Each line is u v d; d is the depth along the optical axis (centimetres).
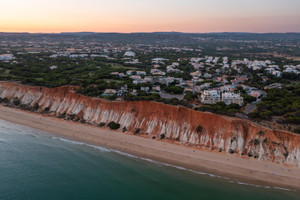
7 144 9706
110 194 7062
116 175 7906
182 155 8956
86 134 10694
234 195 7006
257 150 8612
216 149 9075
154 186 7406
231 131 9219
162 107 10756
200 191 7181
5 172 7850
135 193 7106
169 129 10219
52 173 7906
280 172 7844
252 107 12731
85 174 7919
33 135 10631
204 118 9819
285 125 9531
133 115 11206
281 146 8425
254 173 7881
